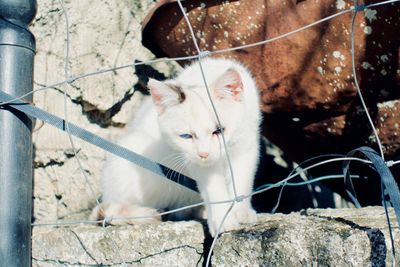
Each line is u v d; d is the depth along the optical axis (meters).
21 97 1.98
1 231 1.96
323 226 1.70
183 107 2.14
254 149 2.27
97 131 2.91
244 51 2.39
